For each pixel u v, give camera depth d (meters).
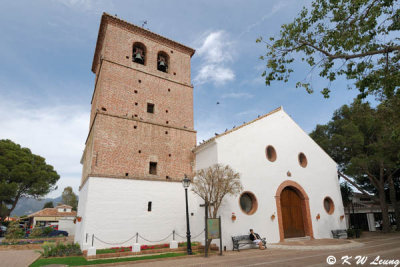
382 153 19.59
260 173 17.12
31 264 10.48
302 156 20.41
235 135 16.81
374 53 8.48
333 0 9.18
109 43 17.70
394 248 13.31
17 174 29.16
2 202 31.00
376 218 28.94
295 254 12.20
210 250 13.77
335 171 22.17
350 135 22.41
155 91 18.62
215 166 14.95
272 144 18.69
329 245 14.34
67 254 12.63
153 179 16.03
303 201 18.77
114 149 15.38
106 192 14.20
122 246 13.80
